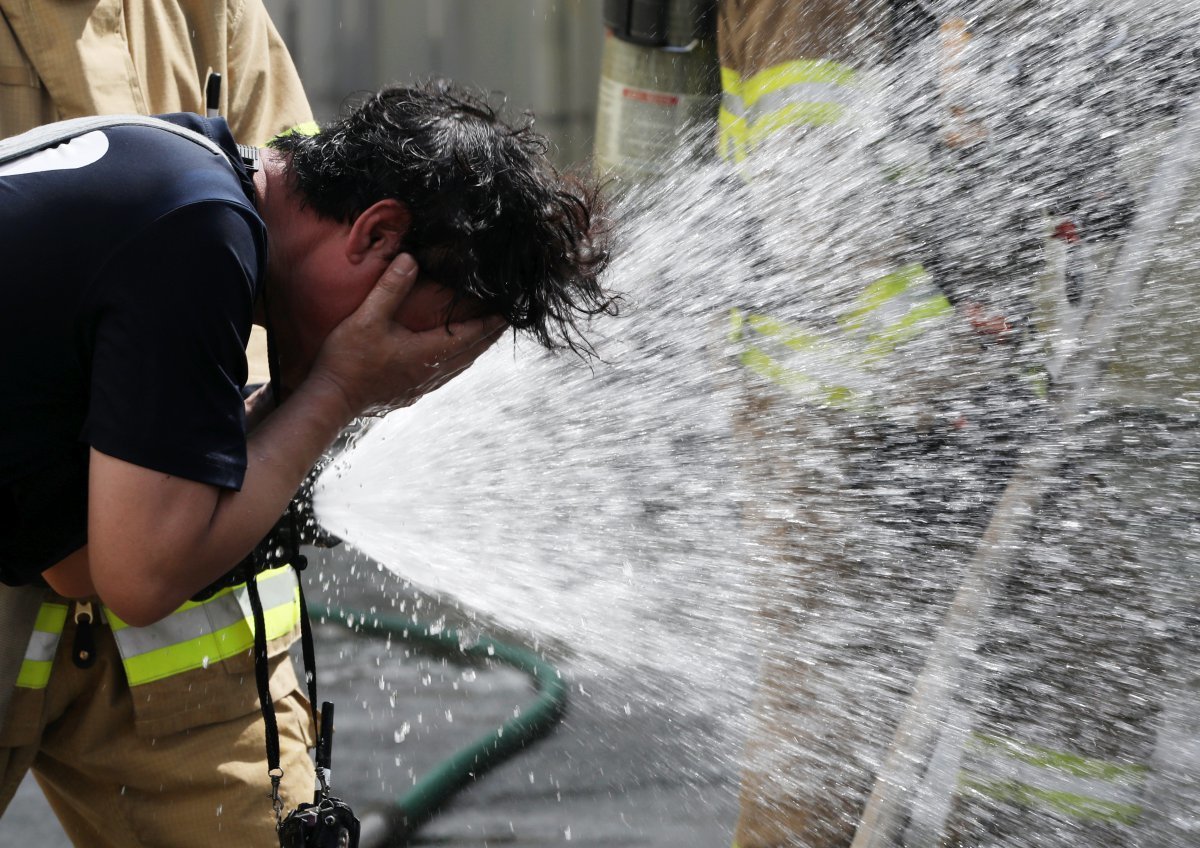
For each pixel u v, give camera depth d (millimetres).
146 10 8414
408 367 5547
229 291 4914
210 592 6840
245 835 7441
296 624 8031
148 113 8422
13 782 7211
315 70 22953
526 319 5684
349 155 5438
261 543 6551
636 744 10219
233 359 5008
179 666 7387
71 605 7262
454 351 5629
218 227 4914
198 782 7414
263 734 7629
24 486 5422
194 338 4855
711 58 9945
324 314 5562
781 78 8195
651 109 10039
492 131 5637
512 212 5488
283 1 22953
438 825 9797
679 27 9828
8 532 5645
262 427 5344
